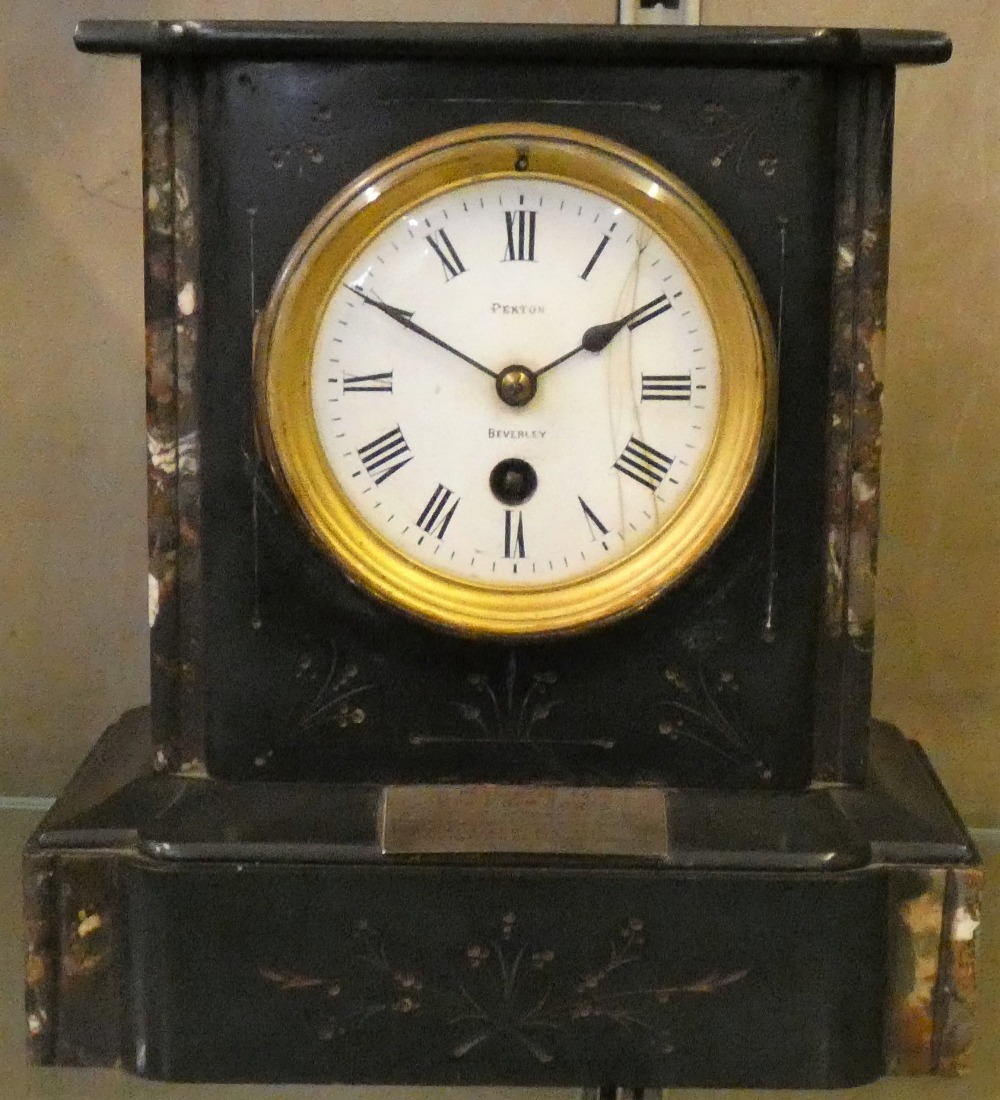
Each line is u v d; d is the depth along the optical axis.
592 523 1.14
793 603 1.16
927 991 1.14
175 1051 1.12
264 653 1.17
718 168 1.11
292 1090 1.22
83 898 1.14
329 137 1.10
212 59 1.10
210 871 1.10
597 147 1.08
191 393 1.15
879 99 1.12
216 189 1.11
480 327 1.12
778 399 1.13
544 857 1.10
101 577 1.56
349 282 1.11
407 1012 1.12
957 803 1.58
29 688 1.58
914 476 1.53
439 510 1.14
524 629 1.13
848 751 1.19
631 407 1.13
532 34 1.07
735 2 1.47
